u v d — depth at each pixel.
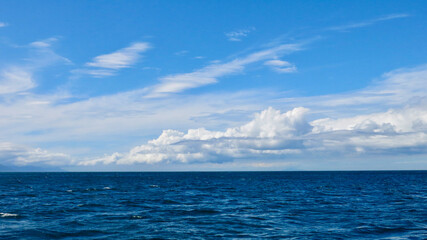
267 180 145.62
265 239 22.77
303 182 120.56
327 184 102.88
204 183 114.31
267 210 37.34
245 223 28.80
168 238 23.00
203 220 30.30
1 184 102.69
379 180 135.88
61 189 75.44
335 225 27.83
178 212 35.38
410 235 23.89
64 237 23.20
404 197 53.50
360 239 22.73
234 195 58.88
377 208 39.00
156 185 97.81
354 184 101.50
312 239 22.73
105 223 28.47
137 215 33.03
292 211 36.53
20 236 23.34
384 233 24.62
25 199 49.34
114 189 75.50
